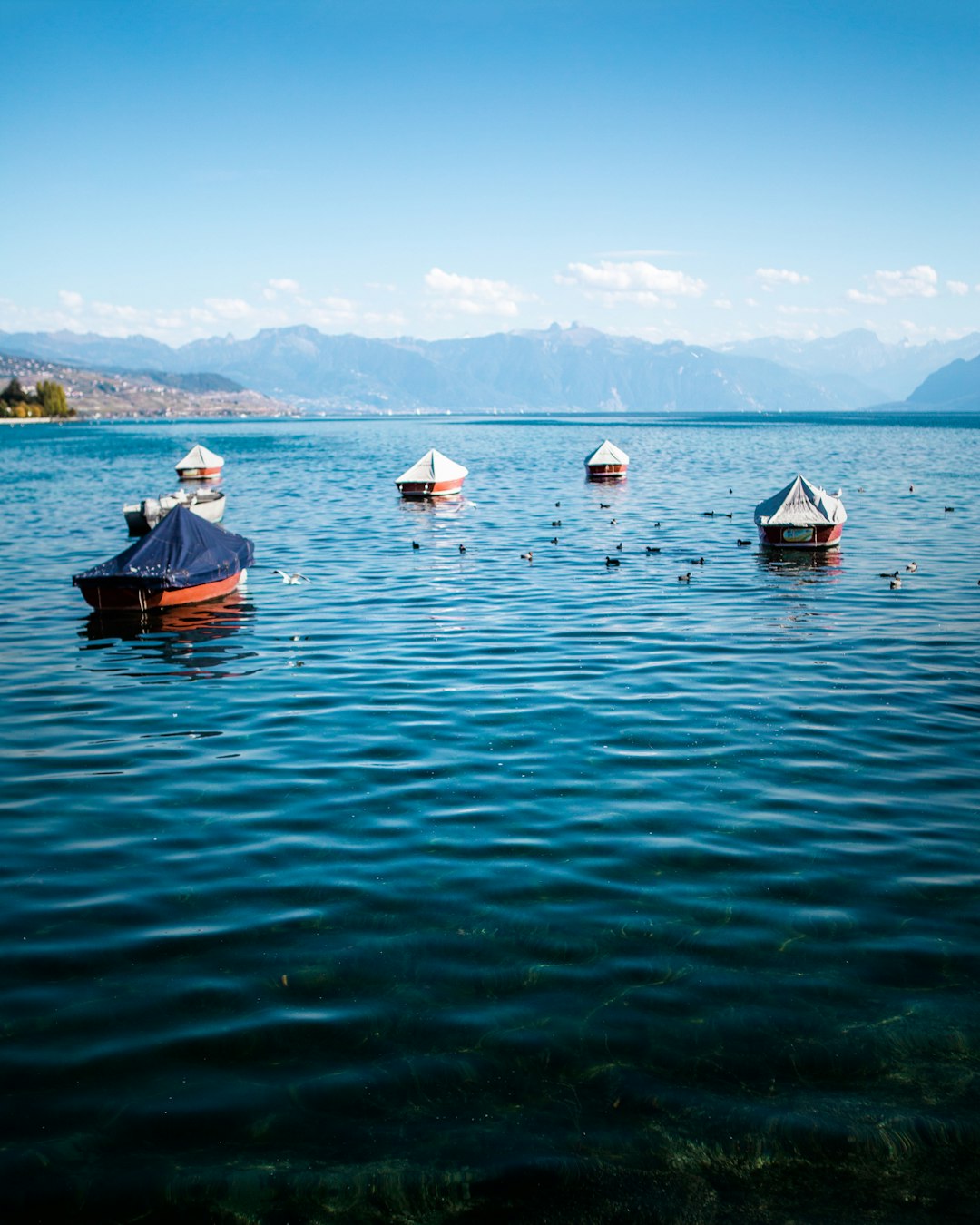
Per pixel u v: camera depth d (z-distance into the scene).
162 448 151.88
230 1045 10.65
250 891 13.87
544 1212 8.72
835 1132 9.57
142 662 26.72
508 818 16.16
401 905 13.45
